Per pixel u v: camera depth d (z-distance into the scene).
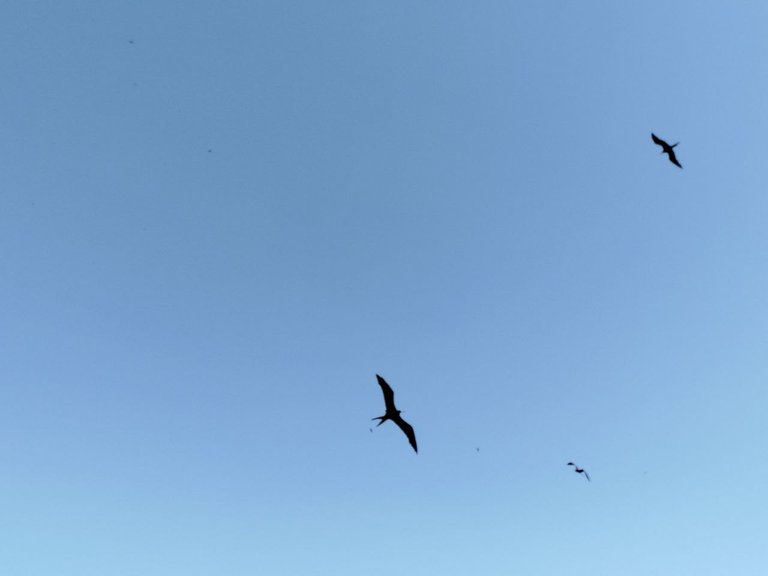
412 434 22.45
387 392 23.22
